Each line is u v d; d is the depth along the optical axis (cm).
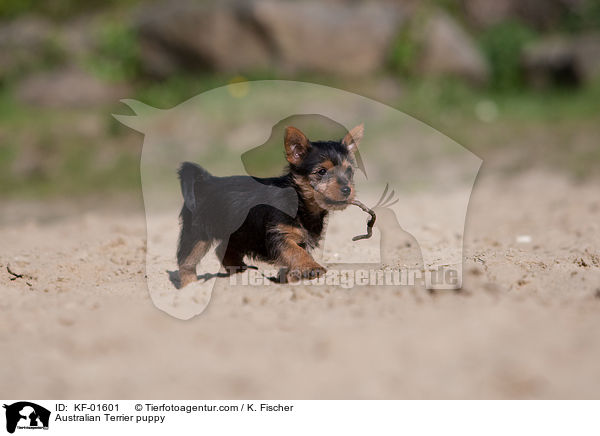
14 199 2081
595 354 651
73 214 1891
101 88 2895
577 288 880
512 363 635
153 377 627
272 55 2781
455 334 709
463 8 3659
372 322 754
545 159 2198
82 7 3503
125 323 775
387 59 2894
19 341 718
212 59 2811
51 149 2405
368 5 3023
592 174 2030
